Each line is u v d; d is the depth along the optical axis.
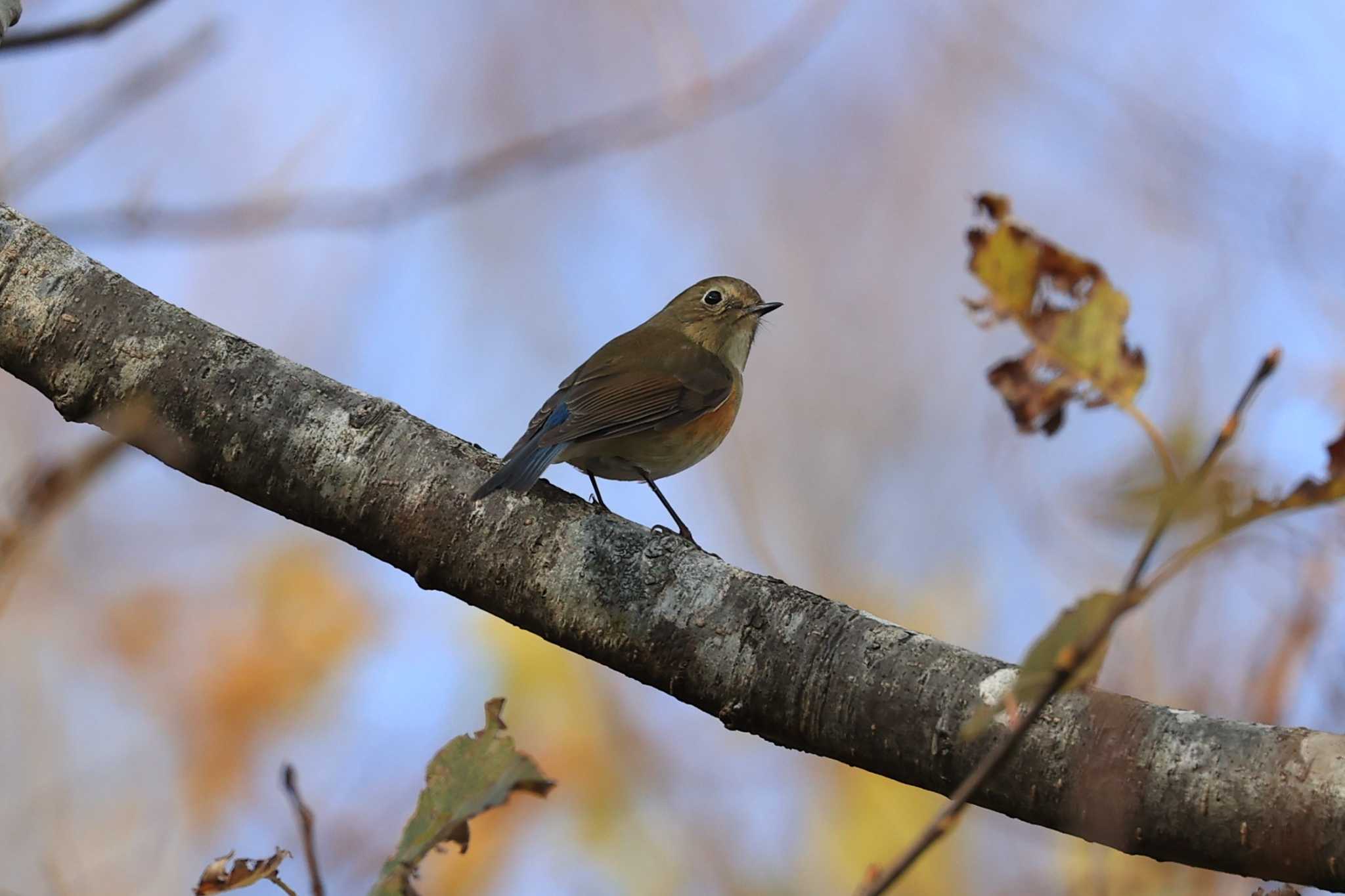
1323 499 3.46
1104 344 4.09
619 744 13.89
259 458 7.05
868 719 6.15
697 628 6.54
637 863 13.38
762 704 6.38
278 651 14.88
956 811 3.59
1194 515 3.54
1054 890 11.86
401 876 4.07
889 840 13.27
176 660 14.98
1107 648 3.59
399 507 6.98
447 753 4.35
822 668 6.28
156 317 7.19
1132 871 10.94
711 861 13.41
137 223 10.48
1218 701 9.98
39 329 7.11
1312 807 5.33
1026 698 3.76
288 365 7.27
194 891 4.46
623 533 6.89
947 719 5.98
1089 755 5.70
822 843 13.41
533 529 6.91
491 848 13.42
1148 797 5.59
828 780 13.71
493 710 4.41
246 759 14.41
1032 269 4.16
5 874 13.73
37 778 14.34
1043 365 4.13
